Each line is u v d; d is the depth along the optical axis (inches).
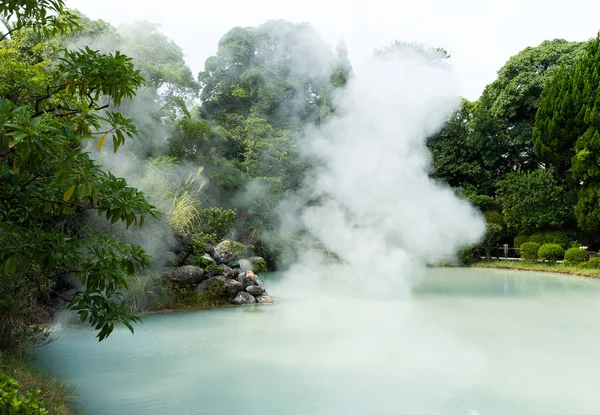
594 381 167.3
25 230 107.4
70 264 109.0
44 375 155.4
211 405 142.6
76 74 110.0
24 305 177.2
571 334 241.1
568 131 738.2
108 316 118.6
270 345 217.6
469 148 853.2
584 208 689.6
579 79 725.3
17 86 142.9
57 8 117.5
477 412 139.6
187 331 248.5
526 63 876.0
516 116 904.9
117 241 121.4
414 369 180.7
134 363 186.7
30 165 93.8
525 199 735.7
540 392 156.4
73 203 108.7
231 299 340.2
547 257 673.6
